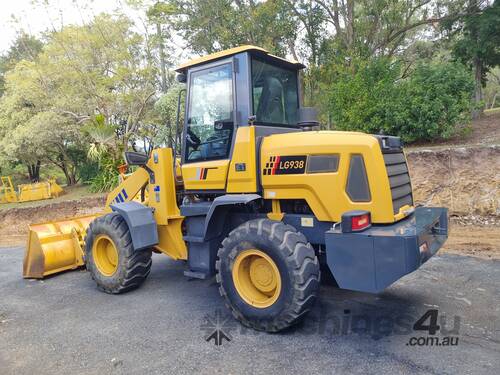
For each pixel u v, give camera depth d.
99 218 5.30
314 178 3.71
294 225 4.03
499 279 4.89
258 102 4.26
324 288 4.95
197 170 4.52
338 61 13.22
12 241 10.84
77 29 15.99
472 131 10.91
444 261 5.73
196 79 4.56
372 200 3.50
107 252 5.36
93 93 16.02
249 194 4.05
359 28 13.88
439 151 8.68
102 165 15.96
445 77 9.98
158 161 4.95
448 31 15.04
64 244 6.23
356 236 3.29
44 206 13.84
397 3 13.72
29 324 4.39
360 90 10.84
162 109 13.61
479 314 3.96
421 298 4.45
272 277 3.77
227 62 4.26
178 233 4.96
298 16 13.88
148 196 5.35
